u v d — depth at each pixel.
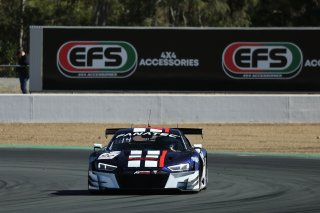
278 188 55.97
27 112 106.88
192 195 51.38
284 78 117.12
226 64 116.94
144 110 106.19
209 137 97.31
